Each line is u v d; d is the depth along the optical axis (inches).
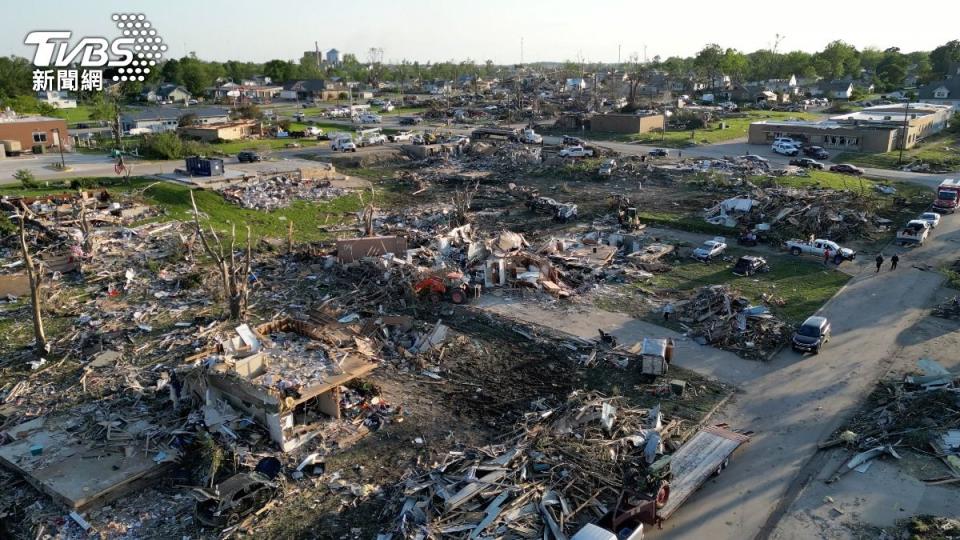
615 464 855.1
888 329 1354.6
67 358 1200.2
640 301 1513.3
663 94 6451.8
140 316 1390.3
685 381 1147.9
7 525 781.9
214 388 992.9
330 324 1277.1
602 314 1437.0
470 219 2144.4
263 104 6496.1
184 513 805.2
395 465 908.0
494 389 1125.1
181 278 1577.3
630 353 1224.8
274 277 1640.0
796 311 1455.5
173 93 6387.8
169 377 1088.2
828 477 882.8
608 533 701.9
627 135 4183.1
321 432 969.5
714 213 2235.5
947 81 5777.6
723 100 6314.0
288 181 2623.0
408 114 5639.8
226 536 766.5
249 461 884.6
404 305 1469.0
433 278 1498.5
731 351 1261.1
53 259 1701.5
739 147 3745.1
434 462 906.1
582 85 7583.7
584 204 2450.8
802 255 1850.4
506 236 1772.9
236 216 2178.9
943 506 815.1
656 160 3262.8
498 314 1434.5
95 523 783.7
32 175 2496.3
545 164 3127.5
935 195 2495.1
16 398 1057.5
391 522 784.3
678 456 898.7
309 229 2103.8
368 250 1702.8
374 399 1053.8
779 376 1168.8
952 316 1413.6
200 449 906.1
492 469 832.3
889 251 1883.6
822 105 5974.4
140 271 1649.9
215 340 1226.6
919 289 1579.7
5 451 897.5
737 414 1049.5
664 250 1840.6
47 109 4584.2
